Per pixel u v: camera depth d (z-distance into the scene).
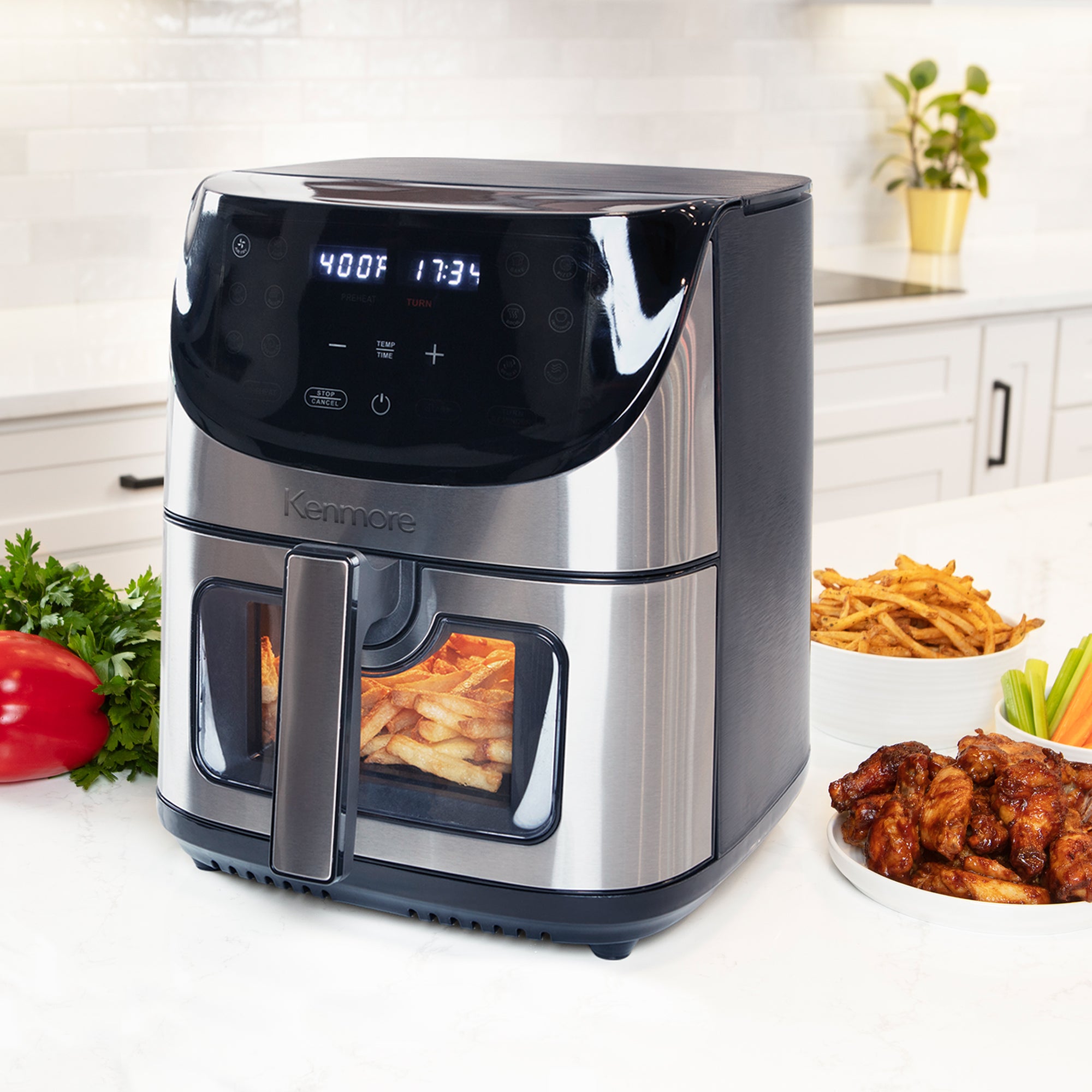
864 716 0.91
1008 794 0.71
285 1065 0.59
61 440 1.88
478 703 0.69
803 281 0.74
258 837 0.73
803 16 3.09
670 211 0.62
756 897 0.73
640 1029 0.61
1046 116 3.50
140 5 2.39
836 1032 0.61
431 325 0.64
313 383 0.67
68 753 0.85
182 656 0.74
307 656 0.64
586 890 0.66
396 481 0.65
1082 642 0.87
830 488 2.61
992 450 2.80
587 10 2.83
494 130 2.80
